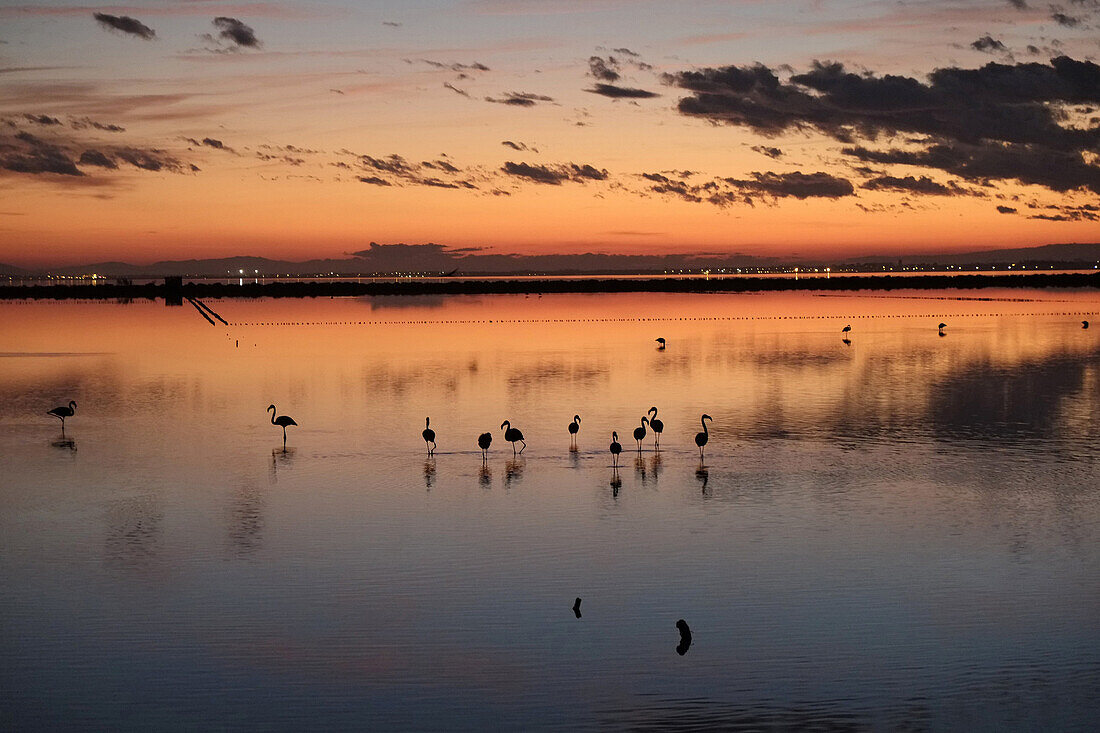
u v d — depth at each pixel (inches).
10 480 1184.2
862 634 732.0
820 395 1827.0
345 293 7332.7
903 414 1608.0
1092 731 602.5
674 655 701.3
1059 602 785.6
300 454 1317.7
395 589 821.2
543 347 2815.0
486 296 6879.9
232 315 4520.2
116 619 764.0
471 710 632.4
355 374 2176.4
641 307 5177.2
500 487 1132.5
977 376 2110.0
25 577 852.0
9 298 6594.5
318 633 739.4
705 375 2134.6
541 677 673.0
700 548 914.7
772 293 7214.6
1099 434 1433.3
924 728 608.7
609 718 622.2
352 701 643.5
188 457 1305.4
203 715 627.8
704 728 610.5
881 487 1124.5
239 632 741.3
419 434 1450.5
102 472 1221.1
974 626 743.7
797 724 614.2
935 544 924.0
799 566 867.4
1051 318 4114.2
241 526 991.0
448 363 2385.6
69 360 2524.6
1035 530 963.3
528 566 871.7
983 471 1199.6
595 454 1304.1
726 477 1173.7
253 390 1932.8
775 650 708.0
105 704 641.0
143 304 5693.9
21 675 678.5
